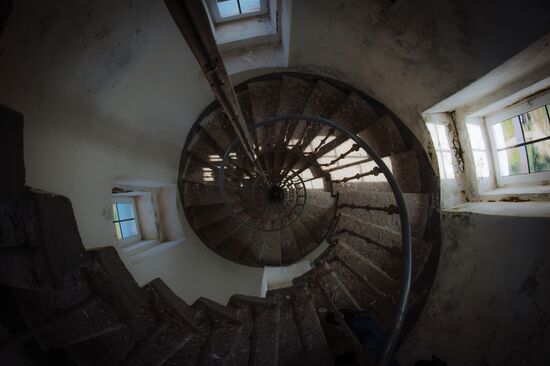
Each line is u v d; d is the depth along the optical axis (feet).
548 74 6.14
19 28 3.75
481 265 7.12
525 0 4.58
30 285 3.95
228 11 11.10
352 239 10.55
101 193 6.12
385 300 8.96
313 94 11.17
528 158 7.73
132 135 7.77
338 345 8.18
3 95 3.61
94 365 5.22
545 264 5.55
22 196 3.54
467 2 5.41
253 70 10.98
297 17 8.75
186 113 10.64
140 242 9.99
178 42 8.47
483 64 6.08
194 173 11.87
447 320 7.82
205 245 12.19
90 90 5.90
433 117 8.81
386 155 10.22
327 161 12.16
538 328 5.53
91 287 4.19
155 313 4.92
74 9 4.73
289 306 7.68
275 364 6.45
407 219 5.60
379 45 8.04
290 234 13.50
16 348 4.57
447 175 8.79
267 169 12.61
